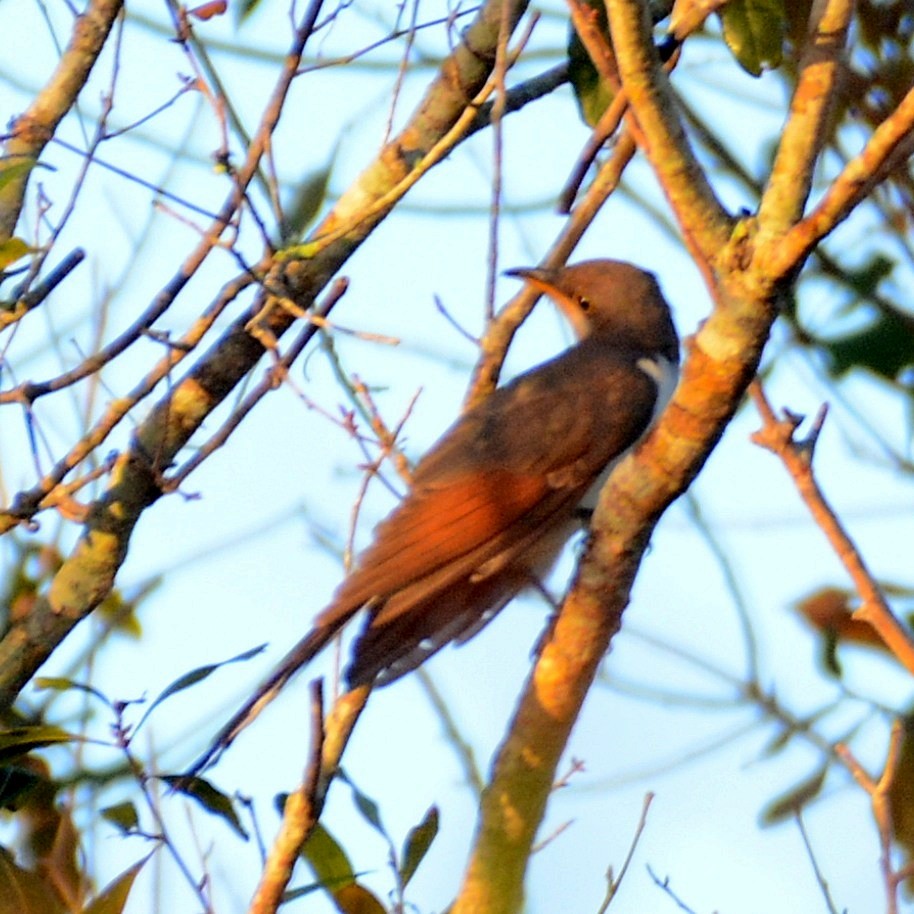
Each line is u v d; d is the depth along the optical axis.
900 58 12.45
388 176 11.27
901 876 7.34
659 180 7.83
